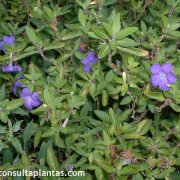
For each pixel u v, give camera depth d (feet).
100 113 1.39
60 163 1.47
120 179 1.26
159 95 1.34
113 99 1.59
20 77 1.59
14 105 1.30
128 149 1.33
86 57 1.50
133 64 1.36
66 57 1.50
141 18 1.86
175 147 1.37
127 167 1.24
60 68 1.46
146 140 1.32
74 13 1.94
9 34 1.73
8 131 1.32
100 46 1.30
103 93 1.43
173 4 1.62
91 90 1.44
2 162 1.39
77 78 1.56
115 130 1.33
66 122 1.36
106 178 1.31
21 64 1.71
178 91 1.29
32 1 1.90
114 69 1.37
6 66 1.56
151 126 1.44
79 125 1.45
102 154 1.30
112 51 1.37
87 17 1.50
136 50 1.31
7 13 2.03
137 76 1.40
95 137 1.43
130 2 1.91
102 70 1.55
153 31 1.59
